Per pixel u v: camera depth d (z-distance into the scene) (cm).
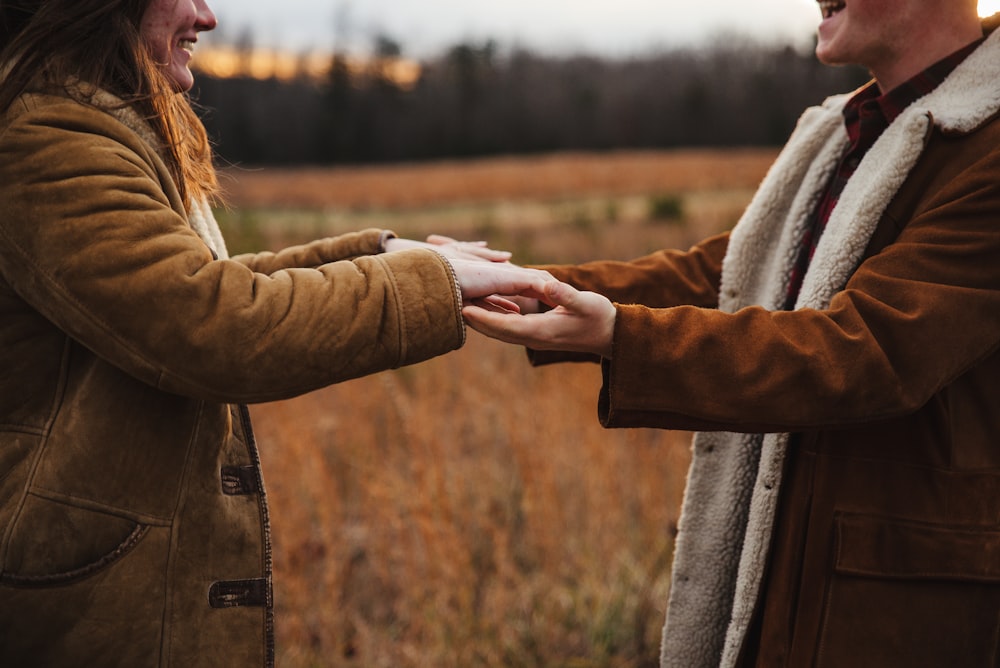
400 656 251
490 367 457
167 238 107
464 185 4012
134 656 114
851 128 153
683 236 1345
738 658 146
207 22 129
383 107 5809
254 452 130
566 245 1233
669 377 122
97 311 105
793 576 141
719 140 5797
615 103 6078
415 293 114
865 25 141
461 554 262
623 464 339
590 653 261
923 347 121
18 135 106
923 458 133
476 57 6175
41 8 112
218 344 105
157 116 119
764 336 122
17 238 105
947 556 131
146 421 114
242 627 122
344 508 327
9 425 114
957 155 130
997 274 123
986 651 133
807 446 141
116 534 113
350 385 443
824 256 138
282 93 5556
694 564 162
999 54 133
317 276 112
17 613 111
